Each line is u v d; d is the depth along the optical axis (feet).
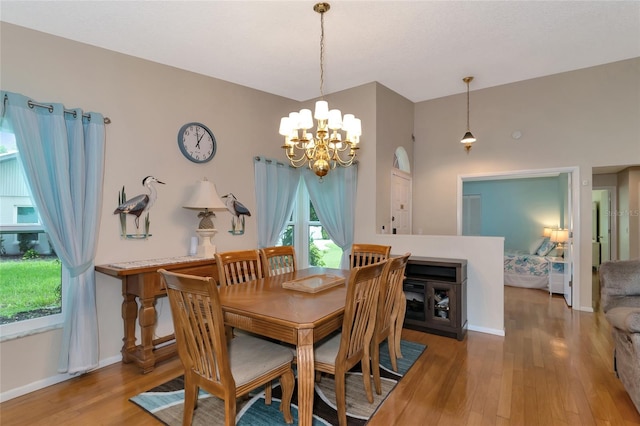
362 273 5.98
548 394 7.34
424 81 13.66
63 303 8.62
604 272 8.31
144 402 7.17
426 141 16.69
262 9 8.18
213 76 11.90
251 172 13.12
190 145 11.09
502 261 11.15
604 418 6.48
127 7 7.76
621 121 12.71
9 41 7.73
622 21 9.23
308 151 8.82
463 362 9.00
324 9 8.23
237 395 5.40
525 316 13.10
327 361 6.25
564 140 13.70
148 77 10.18
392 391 7.54
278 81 12.77
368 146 13.46
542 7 8.48
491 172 15.11
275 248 10.19
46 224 7.80
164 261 9.53
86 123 8.65
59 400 7.31
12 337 7.58
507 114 14.71
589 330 11.41
